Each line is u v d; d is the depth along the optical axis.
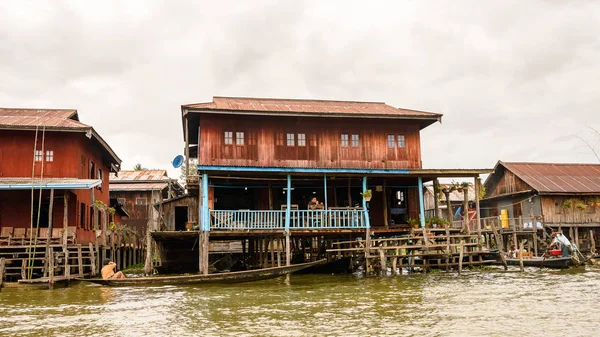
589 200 43.06
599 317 14.59
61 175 28.08
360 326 13.69
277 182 31.28
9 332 13.67
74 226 27.80
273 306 17.12
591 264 32.88
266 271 23.95
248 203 33.66
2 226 27.27
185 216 44.56
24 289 22.44
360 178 30.33
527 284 22.03
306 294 19.88
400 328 13.38
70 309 17.08
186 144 30.25
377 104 34.28
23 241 24.67
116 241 32.81
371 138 30.14
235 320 14.82
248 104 30.08
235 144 28.34
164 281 22.42
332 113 28.50
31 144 28.17
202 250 26.16
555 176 44.69
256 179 29.20
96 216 27.81
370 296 19.02
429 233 28.06
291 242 34.22
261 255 29.91
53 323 14.77
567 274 26.31
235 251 42.88
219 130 28.20
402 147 30.41
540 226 40.03
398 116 29.38
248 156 28.39
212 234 26.45
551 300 17.55
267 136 28.84
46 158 28.17
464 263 26.75
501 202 47.78
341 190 32.75
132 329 13.88
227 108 27.64
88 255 29.52
